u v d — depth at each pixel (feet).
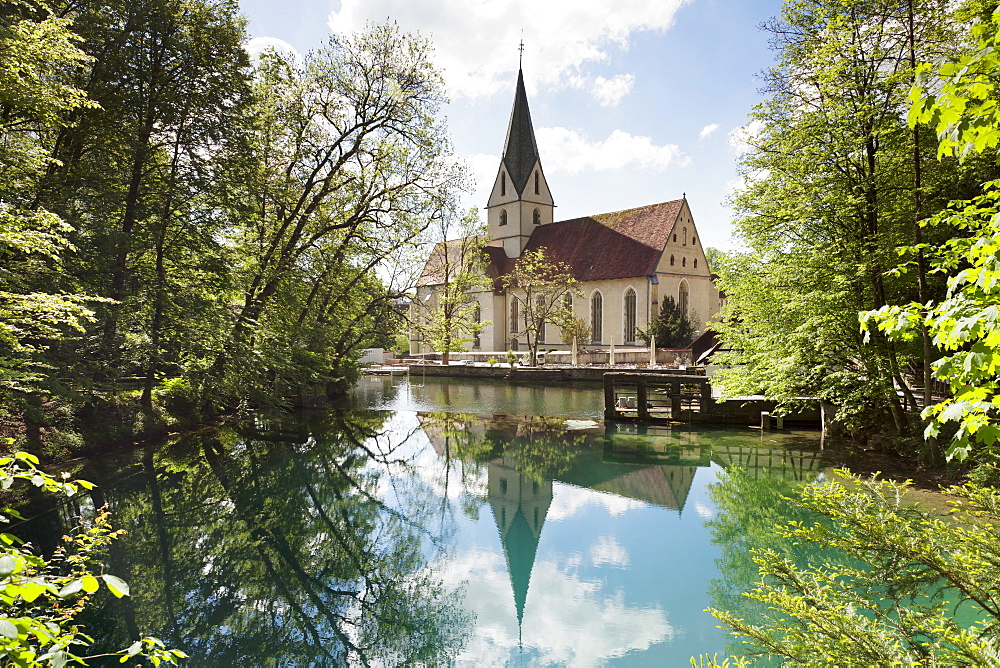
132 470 55.11
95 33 58.34
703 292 200.95
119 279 60.08
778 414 67.31
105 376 59.41
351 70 83.66
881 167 51.06
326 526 44.19
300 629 29.84
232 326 68.49
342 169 88.63
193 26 66.23
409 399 115.14
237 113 69.05
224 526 43.21
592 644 27.04
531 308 186.50
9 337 36.09
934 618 13.26
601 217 214.28
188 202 68.85
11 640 8.43
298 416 93.30
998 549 12.67
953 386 11.30
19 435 49.49
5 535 10.19
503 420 88.43
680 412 79.41
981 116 10.77
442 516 46.39
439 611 30.86
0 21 36.17
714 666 15.39
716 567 35.58
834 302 50.62
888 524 13.71
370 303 106.63
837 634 12.89
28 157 41.32
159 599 32.32
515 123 228.63
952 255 15.67
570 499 50.01
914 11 44.73
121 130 61.21
